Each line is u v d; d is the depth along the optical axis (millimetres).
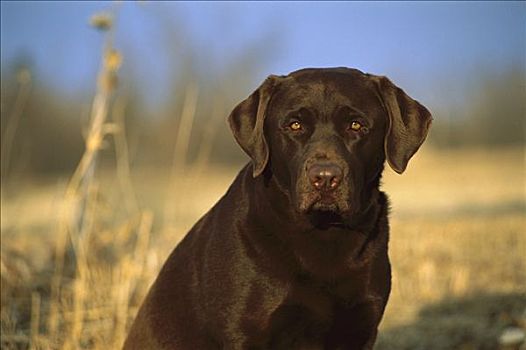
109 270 8703
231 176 29406
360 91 5559
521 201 18281
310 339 5559
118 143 9273
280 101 5582
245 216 5512
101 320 7848
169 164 21453
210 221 5855
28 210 14219
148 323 6082
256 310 5422
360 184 5449
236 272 5453
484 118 39812
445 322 8164
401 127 5594
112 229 9133
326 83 5527
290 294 5387
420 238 12234
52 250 9156
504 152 36656
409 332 8039
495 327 7988
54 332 7363
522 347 7453
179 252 6070
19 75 10727
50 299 8172
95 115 8039
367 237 5512
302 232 5375
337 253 5406
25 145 15391
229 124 5754
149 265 8711
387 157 5574
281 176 5520
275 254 5387
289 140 5480
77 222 8766
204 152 11812
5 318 7590
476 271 10156
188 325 5824
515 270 10086
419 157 33062
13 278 8289
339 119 5453
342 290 5445
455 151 38281
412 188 24469
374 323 5617
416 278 9695
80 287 7695
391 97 5621
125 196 9359
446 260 10766
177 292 5910
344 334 5586
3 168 11891
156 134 22266
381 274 5613
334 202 5242
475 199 19531
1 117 15219
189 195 11977
